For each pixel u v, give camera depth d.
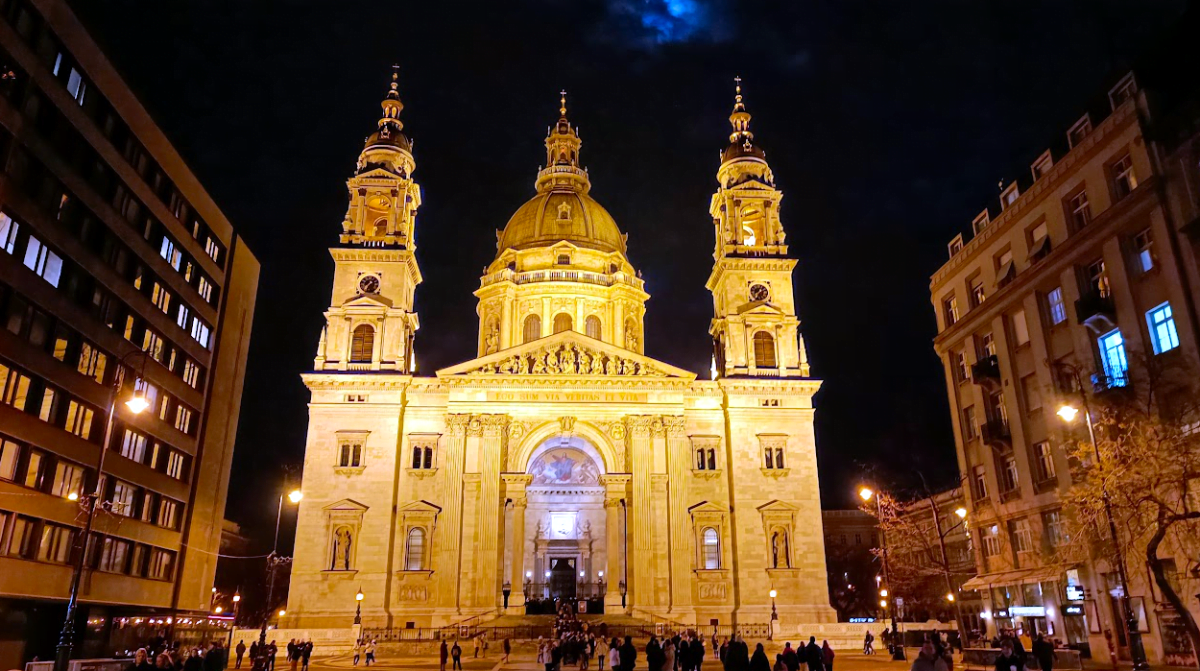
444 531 79.81
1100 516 38.03
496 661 61.75
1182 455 34.62
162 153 61.84
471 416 83.12
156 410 61.94
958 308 62.00
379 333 86.69
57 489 49.88
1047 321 51.12
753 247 95.88
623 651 36.19
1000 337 55.44
